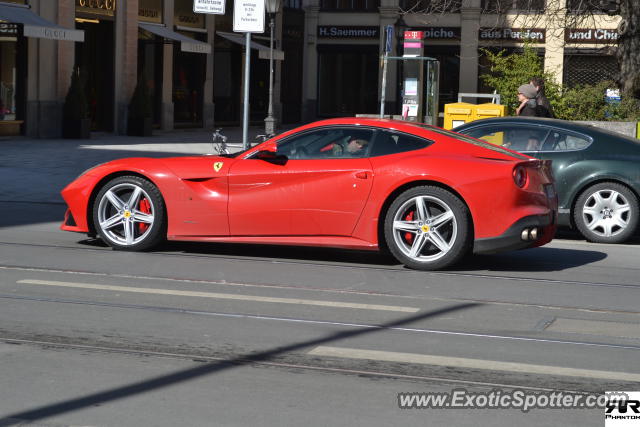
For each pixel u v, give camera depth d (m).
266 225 9.04
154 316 6.62
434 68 21.11
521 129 11.56
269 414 4.53
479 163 8.56
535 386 5.11
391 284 8.09
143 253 9.42
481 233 8.51
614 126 16.53
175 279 8.06
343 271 8.69
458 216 8.58
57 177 16.95
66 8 27.09
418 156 8.73
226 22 37.19
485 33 41.81
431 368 5.41
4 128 25.17
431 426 4.40
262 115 40.94
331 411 4.59
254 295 7.43
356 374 5.26
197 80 35.31
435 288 7.96
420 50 20.77
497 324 6.63
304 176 8.92
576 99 19.80
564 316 6.97
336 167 8.86
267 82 41.28
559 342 6.13
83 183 9.59
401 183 8.67
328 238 8.95
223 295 7.39
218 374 5.20
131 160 9.55
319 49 45.22
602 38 38.88
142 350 5.68
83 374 5.15
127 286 7.68
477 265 9.24
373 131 8.98
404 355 5.68
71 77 26.89
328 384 5.05
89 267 8.55
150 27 31.22
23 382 4.98
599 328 6.58
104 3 28.94
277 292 7.59
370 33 44.50
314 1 45.03
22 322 6.34
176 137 30.30
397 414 4.57
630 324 6.74
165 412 4.53
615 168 11.06
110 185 9.49
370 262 9.26
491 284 8.21
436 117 21.41
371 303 7.26
